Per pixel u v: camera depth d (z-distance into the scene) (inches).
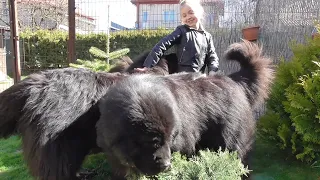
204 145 115.8
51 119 92.1
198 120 108.9
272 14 220.1
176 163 89.2
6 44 524.7
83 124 96.7
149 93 84.1
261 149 183.8
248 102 126.6
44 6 689.6
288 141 164.9
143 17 376.2
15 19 252.7
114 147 84.0
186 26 153.9
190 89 110.5
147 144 81.0
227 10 238.5
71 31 233.3
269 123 171.0
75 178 100.7
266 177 148.5
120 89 86.1
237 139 118.7
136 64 156.9
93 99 97.7
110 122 82.7
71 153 96.3
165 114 81.9
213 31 240.5
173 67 156.9
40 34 472.7
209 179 84.9
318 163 160.7
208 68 157.2
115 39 396.5
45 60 446.6
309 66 162.7
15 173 153.4
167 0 358.6
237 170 93.3
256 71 130.8
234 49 129.9
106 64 205.8
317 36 164.7
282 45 215.5
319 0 204.1
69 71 100.5
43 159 92.9
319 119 147.3
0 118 96.3
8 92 96.2
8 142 205.3
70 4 230.8
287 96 157.8
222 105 115.2
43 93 93.6
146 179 87.3
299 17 210.7
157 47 146.9
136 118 79.3
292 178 148.9
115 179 101.6
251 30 217.0
